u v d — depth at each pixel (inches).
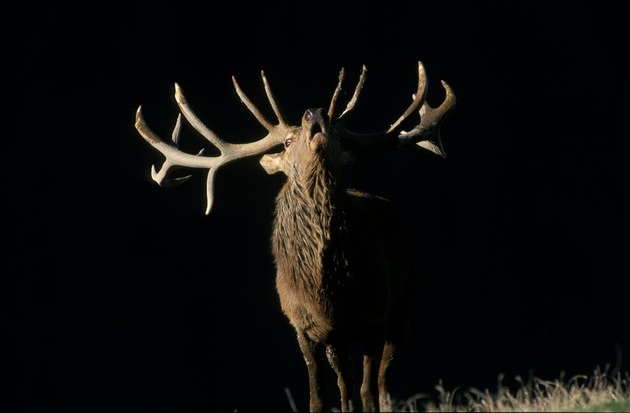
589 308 2888.8
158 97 2824.8
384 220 970.7
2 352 2696.9
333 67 2893.7
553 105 3036.4
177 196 2812.5
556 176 3006.9
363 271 867.4
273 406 2630.4
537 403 856.9
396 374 2541.8
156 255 2780.5
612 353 2696.9
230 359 2726.4
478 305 2847.0
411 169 2901.1
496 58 3034.0
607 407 796.6
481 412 877.8
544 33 3056.1
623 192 3024.1
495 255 2923.2
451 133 2997.0
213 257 2797.7
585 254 2965.1
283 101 2864.2
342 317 867.4
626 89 3056.1
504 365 2647.6
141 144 2819.9
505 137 3014.3
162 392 2694.4
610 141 3041.3
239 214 2817.4
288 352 2716.5
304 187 853.8
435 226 2898.6
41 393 2684.5
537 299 2881.4
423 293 2844.5
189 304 2768.2
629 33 3061.0
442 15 2994.6
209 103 2839.6
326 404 895.1
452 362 2635.3
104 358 2721.5
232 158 940.6
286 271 879.7
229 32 2869.1
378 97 2898.6
